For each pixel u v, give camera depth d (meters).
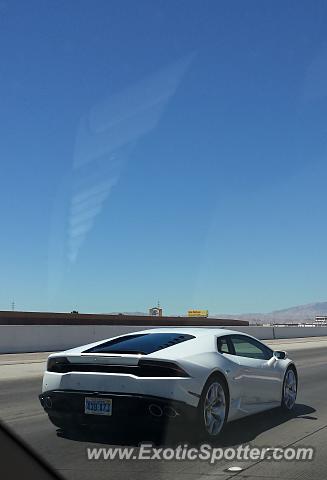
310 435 7.90
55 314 33.56
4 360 20.88
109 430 8.01
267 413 9.60
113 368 7.24
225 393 7.64
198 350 7.57
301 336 49.84
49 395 7.53
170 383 6.91
